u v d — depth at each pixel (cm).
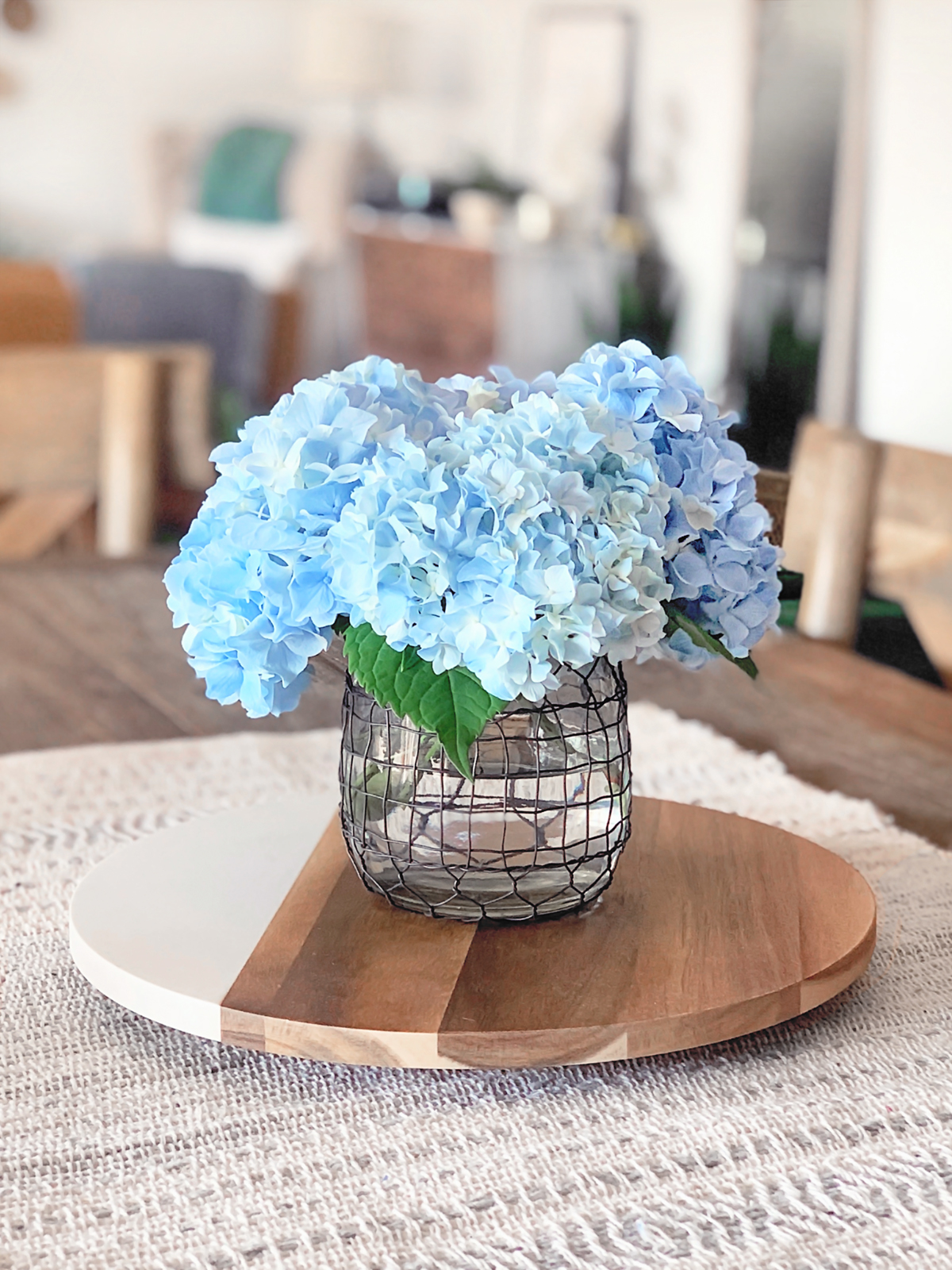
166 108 609
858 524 136
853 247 444
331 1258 46
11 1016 65
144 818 91
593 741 68
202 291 478
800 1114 56
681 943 67
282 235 579
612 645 63
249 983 62
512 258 557
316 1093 58
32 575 157
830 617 138
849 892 74
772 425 477
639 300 530
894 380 434
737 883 76
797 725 115
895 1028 64
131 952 65
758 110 484
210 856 78
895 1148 54
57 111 593
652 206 537
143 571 159
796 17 463
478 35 596
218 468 65
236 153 593
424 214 572
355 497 60
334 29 599
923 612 130
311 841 81
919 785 101
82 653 132
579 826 69
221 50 612
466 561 59
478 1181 51
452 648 59
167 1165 52
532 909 69
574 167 563
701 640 66
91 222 606
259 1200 50
